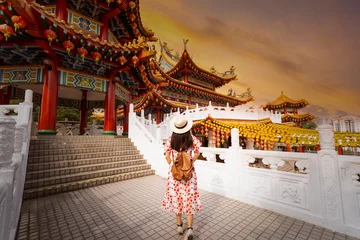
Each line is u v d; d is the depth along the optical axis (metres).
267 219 3.08
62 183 4.82
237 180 4.06
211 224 2.90
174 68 23.27
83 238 2.51
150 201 3.96
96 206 3.68
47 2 8.27
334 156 2.79
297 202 3.16
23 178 3.84
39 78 7.75
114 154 7.02
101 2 8.82
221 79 28.05
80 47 7.33
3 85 8.14
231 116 13.73
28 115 4.55
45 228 2.77
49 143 6.25
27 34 6.66
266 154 3.64
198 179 5.00
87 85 8.76
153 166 7.09
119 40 12.20
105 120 9.31
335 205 2.72
